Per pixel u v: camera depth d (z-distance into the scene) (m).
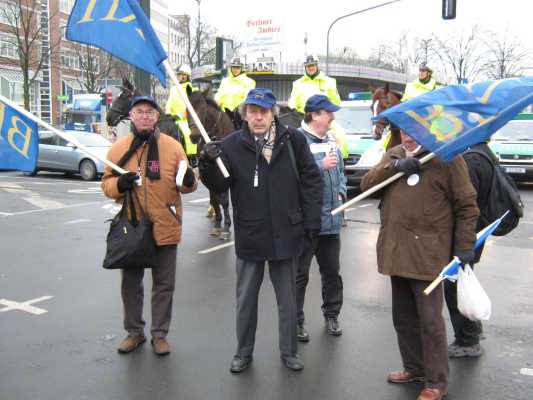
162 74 4.43
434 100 3.78
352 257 7.93
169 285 4.70
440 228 3.80
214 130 8.23
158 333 4.72
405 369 4.23
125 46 4.45
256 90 4.08
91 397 4.00
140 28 4.41
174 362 4.55
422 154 3.90
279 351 4.77
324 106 4.84
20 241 8.92
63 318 5.50
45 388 4.12
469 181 3.80
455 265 3.65
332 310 5.14
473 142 3.66
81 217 11.12
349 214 11.34
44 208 12.20
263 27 42.44
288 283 4.34
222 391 4.10
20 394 4.03
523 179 15.55
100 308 5.79
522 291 6.48
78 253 8.12
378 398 4.00
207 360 4.59
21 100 50.34
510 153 15.51
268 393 4.07
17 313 5.64
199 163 4.17
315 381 4.25
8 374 4.32
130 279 4.68
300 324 4.97
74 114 37.44
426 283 3.82
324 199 4.87
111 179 4.45
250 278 4.32
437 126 3.70
